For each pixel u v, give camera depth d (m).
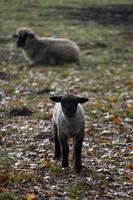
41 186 11.70
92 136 15.45
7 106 18.47
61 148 12.66
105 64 26.33
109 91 21.14
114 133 15.74
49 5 40.53
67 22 35.44
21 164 13.00
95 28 34.09
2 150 14.10
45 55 26.17
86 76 23.55
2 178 11.91
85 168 12.67
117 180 12.23
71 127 12.27
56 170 12.54
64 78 23.22
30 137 15.22
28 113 17.69
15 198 10.99
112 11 39.16
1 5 40.34
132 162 13.40
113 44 30.56
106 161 13.35
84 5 40.97
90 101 19.47
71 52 26.25
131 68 25.38
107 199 11.24
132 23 36.16
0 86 21.38
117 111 18.08
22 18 36.50
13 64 26.16
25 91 20.89
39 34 32.28
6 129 15.84
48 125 16.41
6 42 30.66
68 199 11.08
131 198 11.35
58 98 12.36
